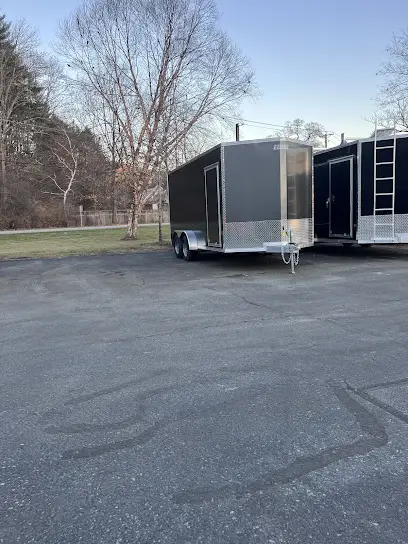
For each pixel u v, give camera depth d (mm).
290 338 5199
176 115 21047
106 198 49562
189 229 13734
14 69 46688
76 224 46906
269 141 10297
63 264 14133
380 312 6324
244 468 2646
